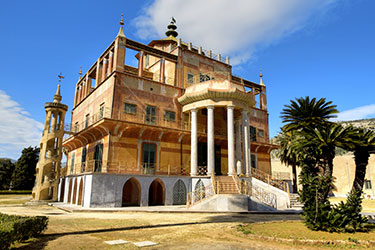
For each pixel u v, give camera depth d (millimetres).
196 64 34000
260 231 12297
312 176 14320
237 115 32906
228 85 28969
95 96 31031
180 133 28906
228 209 21141
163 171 28188
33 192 29828
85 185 23469
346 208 13062
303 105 17797
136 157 26656
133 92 27594
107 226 13352
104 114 27281
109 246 9297
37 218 10586
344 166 59188
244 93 28891
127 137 26531
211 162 27047
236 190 24359
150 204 27250
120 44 27750
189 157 30500
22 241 9648
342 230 12367
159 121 28781
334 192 59688
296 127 18078
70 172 35562
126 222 14695
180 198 26406
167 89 30297
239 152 31516
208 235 11492
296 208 24859
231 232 12203
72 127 38719
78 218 16125
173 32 40594
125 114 26594
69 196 28562
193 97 28891
